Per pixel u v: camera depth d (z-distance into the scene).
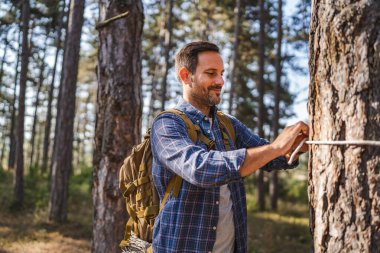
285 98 23.11
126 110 4.46
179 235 1.83
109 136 4.44
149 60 26.16
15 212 11.90
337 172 1.64
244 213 1.99
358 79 1.60
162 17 23.28
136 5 4.59
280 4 16.50
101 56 4.56
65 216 10.91
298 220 13.94
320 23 1.74
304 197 18.84
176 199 1.84
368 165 1.57
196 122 1.92
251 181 20.05
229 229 1.92
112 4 4.51
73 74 10.66
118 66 4.48
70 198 13.87
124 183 2.13
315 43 1.77
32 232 9.81
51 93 20.28
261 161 1.64
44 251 8.48
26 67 12.70
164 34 23.42
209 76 1.92
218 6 21.91
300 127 1.74
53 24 19.75
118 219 4.39
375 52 1.58
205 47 1.94
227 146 2.01
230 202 1.93
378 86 1.57
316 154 1.75
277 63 16.41
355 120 1.60
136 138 4.53
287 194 19.39
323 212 1.69
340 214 1.63
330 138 1.67
